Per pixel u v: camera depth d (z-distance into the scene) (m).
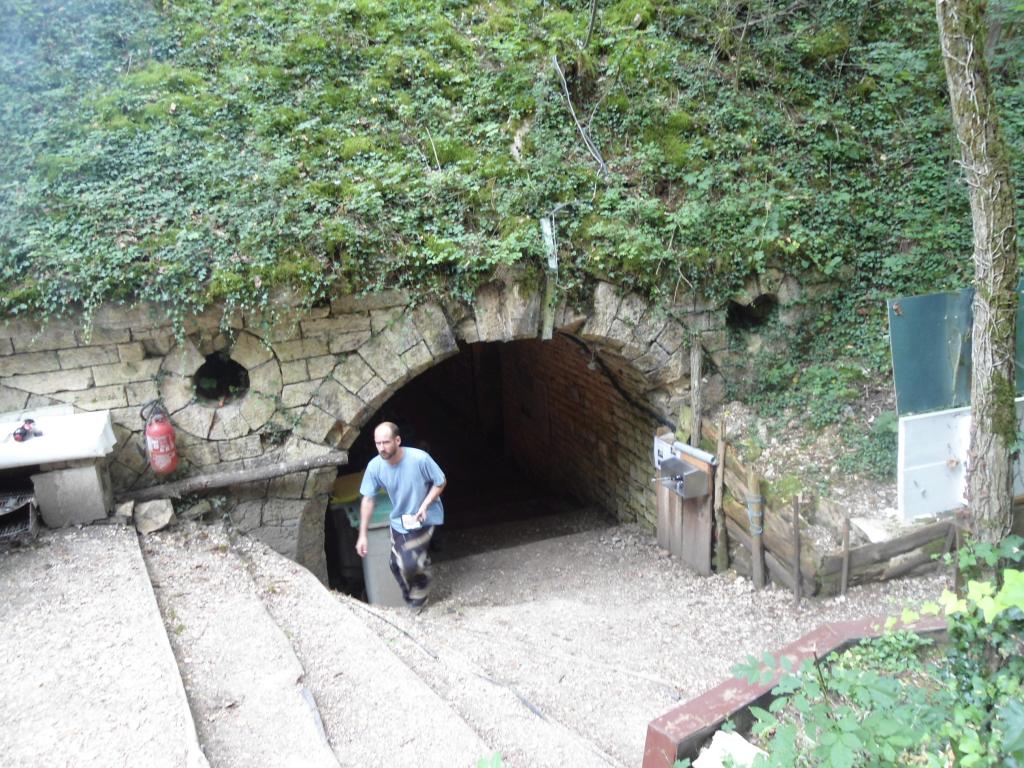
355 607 4.91
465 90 6.84
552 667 4.52
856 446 5.83
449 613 5.77
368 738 3.23
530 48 7.13
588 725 3.84
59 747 2.93
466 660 4.45
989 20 6.94
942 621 3.67
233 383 5.83
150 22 6.83
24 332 4.91
